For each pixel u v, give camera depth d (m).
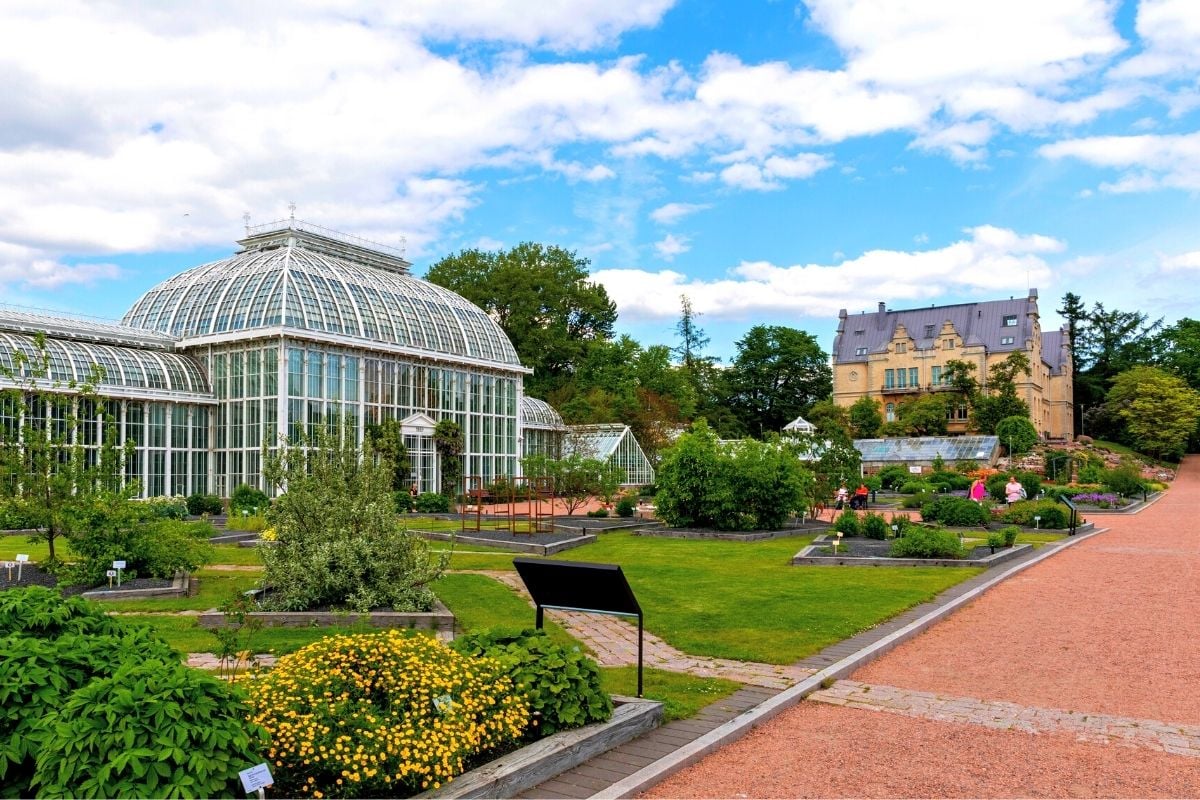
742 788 7.54
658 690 10.58
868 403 104.12
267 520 16.69
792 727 9.29
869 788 7.51
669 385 86.06
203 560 19.75
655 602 17.11
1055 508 35.75
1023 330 109.38
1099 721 9.45
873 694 10.60
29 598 7.27
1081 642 13.60
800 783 7.64
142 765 5.24
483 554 26.56
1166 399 103.62
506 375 64.62
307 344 48.56
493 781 7.00
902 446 87.44
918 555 23.41
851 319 124.25
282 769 6.62
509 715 7.86
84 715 5.56
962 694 10.58
